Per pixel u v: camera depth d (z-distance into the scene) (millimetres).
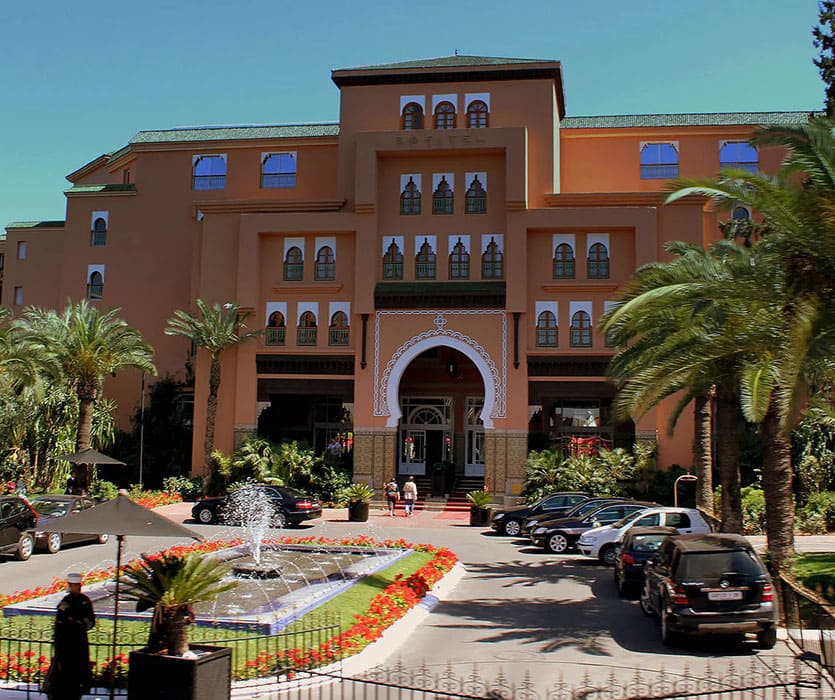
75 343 34156
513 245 36750
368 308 37250
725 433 21719
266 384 38062
